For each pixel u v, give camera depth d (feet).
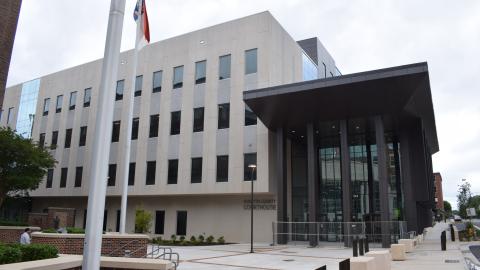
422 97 97.50
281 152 107.86
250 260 66.18
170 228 128.98
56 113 166.71
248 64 115.96
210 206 123.13
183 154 123.13
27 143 108.27
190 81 127.03
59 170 157.69
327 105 97.09
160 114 131.54
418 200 112.37
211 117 120.06
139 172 131.54
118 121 142.61
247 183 109.81
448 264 57.52
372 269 34.06
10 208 169.48
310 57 158.40
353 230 93.50
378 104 94.99
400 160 119.44
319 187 124.06
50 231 66.90
